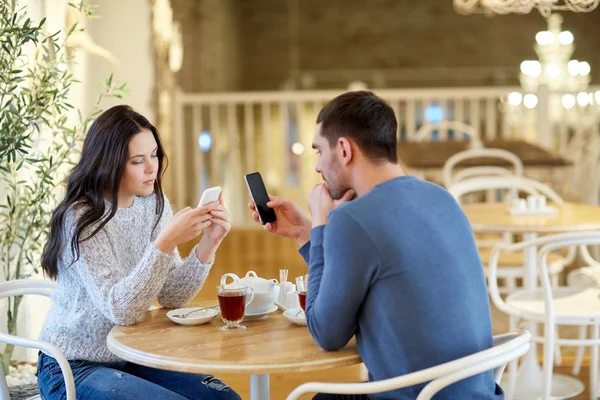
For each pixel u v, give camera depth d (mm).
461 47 13328
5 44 3123
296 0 13406
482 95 7105
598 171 6102
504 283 5652
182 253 6879
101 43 5469
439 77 13414
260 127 13047
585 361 4047
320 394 2150
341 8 13383
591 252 5871
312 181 9750
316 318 1878
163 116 6645
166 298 2477
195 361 1859
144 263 2162
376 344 1850
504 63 13281
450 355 1813
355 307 1841
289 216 2287
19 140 3066
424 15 13320
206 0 10555
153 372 2449
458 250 1896
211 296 5398
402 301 1802
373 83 13508
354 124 1925
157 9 5777
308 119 13094
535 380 3584
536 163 5664
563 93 7043
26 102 3506
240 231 8008
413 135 6836
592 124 7098
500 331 4551
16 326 3467
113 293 2170
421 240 1831
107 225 2328
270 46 13531
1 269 3480
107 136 2299
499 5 4996
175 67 7094
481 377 1885
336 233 1819
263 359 1861
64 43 3637
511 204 4652
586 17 12844
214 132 7496
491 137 6852
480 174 5801
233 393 2398
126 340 2053
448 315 1819
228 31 12492
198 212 2215
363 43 13453
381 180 1942
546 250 3059
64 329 2316
